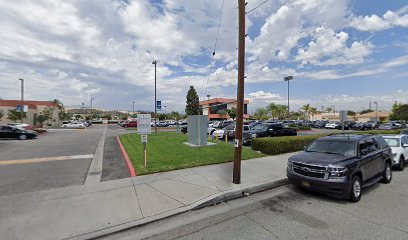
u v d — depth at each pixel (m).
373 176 7.19
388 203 5.98
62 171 8.92
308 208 5.67
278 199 6.36
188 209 5.50
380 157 7.66
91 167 9.60
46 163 10.49
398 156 9.76
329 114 100.31
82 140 21.34
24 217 4.97
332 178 5.99
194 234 4.42
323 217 5.12
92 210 5.33
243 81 7.34
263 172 8.73
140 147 14.66
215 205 5.94
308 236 4.28
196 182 7.35
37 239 4.16
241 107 7.28
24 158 11.80
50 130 40.09
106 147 15.98
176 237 4.32
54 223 4.72
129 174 8.37
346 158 6.48
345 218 5.05
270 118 77.69
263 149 12.95
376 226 4.65
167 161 10.21
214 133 23.75
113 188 6.79
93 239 4.30
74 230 4.48
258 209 5.64
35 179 7.82
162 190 6.62
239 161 7.23
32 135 23.48
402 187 7.46
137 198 6.04
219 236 4.32
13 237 4.21
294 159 7.02
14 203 5.70
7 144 18.28
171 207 5.52
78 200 5.90
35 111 55.69
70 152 13.77
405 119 59.34
